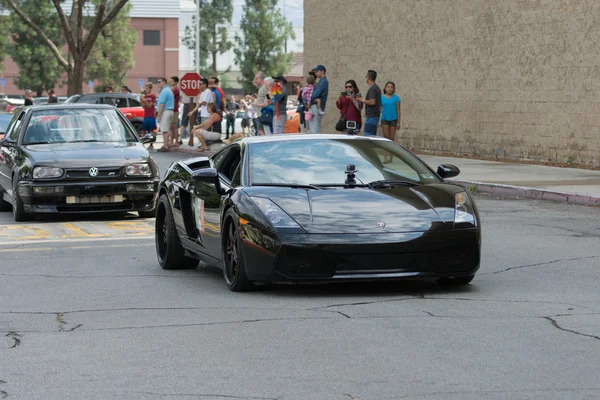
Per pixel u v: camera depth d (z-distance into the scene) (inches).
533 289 395.2
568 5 1014.4
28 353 299.4
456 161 1115.3
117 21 3289.9
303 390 249.6
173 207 477.1
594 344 294.2
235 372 269.4
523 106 1093.1
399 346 295.3
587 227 611.5
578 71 1005.2
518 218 663.1
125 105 1796.3
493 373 261.7
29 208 672.4
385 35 1370.6
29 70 3257.9
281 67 3801.7
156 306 375.2
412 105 1312.7
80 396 249.4
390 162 430.9
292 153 430.9
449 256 376.8
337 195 391.9
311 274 368.8
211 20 4028.1
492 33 1141.1
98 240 595.2
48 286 432.1
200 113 1406.3
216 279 444.8
